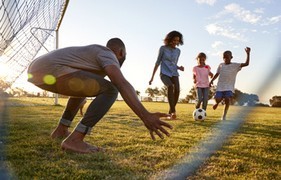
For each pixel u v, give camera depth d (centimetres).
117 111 836
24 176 170
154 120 165
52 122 438
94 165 204
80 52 242
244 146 296
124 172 188
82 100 302
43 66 241
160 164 208
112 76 210
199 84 643
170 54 590
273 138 365
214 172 196
